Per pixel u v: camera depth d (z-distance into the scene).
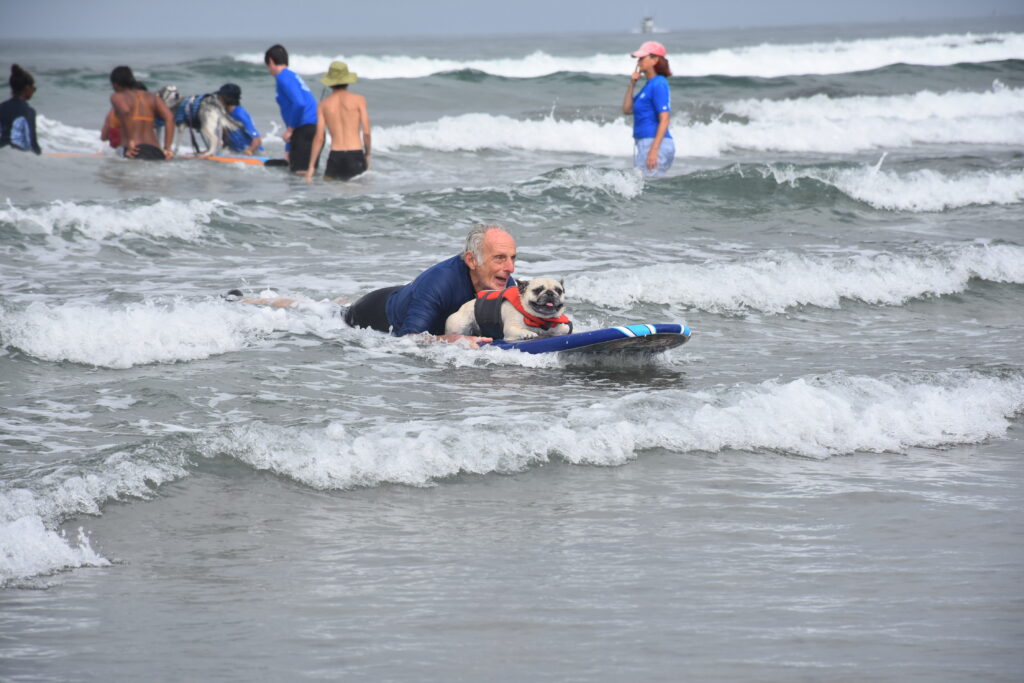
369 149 58.34
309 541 16.36
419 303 28.23
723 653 12.86
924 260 37.97
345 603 14.23
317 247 40.03
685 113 96.69
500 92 109.38
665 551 16.23
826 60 174.88
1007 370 26.20
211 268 36.28
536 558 15.91
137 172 56.00
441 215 44.94
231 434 19.58
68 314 27.09
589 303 33.00
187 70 117.88
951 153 77.62
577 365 27.09
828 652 12.91
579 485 19.08
